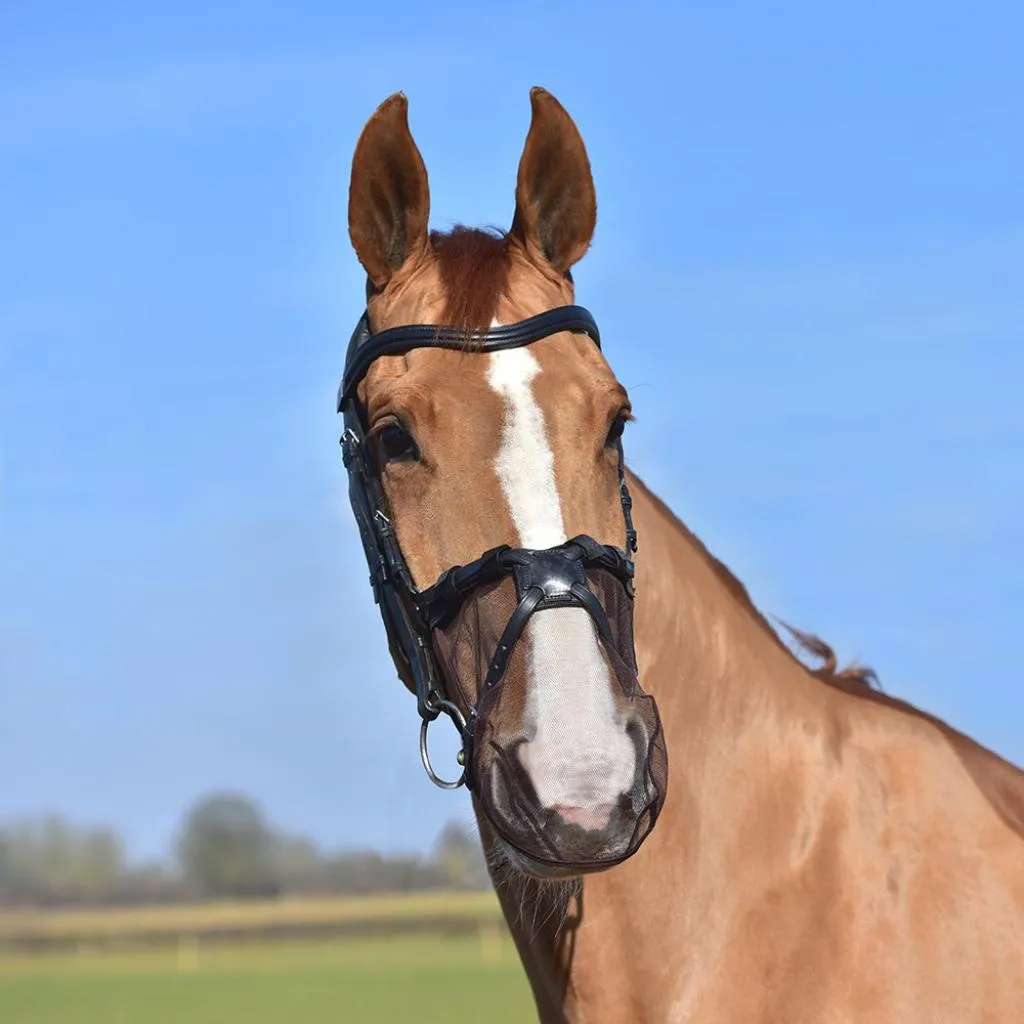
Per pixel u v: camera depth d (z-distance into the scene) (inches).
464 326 127.2
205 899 3604.8
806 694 139.1
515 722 114.0
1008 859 129.8
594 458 124.9
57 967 1781.5
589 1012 130.6
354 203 137.2
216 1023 964.6
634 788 111.0
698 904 129.9
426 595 124.5
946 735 139.1
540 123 137.5
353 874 3654.0
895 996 125.1
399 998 1146.7
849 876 129.5
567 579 117.3
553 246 140.2
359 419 137.3
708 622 137.6
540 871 111.2
